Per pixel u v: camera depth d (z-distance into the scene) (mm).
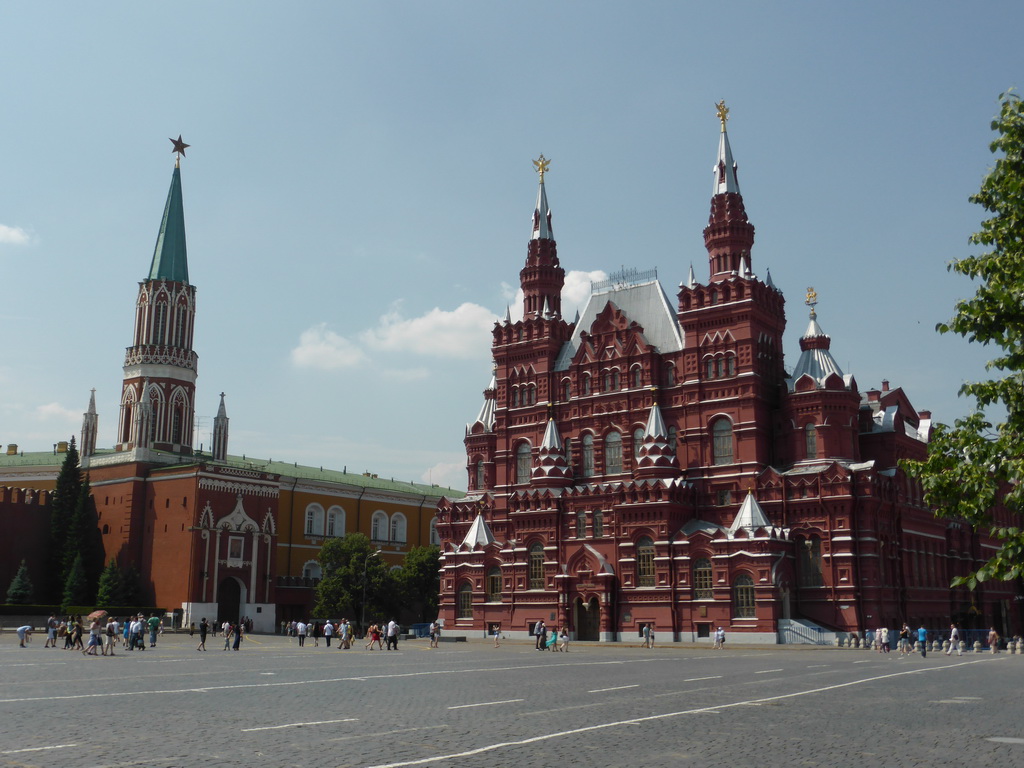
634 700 33000
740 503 95062
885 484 92312
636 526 96625
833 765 19656
